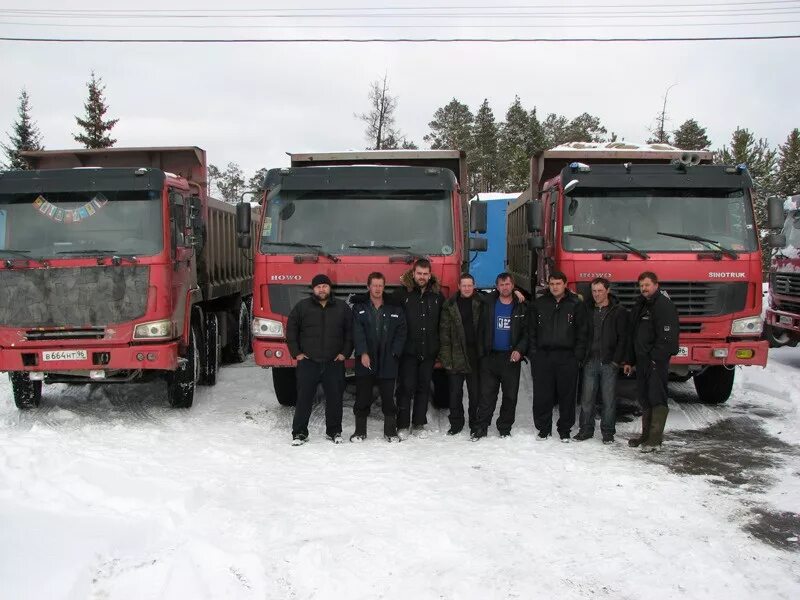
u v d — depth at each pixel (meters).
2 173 8.59
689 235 8.75
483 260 18.53
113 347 8.39
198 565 4.31
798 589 4.26
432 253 8.49
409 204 8.64
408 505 5.57
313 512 5.35
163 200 8.69
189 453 7.18
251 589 4.13
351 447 7.53
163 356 8.43
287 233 8.55
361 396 7.91
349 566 4.45
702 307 8.60
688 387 10.95
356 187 8.62
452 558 4.62
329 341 7.75
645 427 7.64
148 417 9.05
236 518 5.16
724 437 8.07
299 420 7.75
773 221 9.05
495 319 7.92
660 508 5.62
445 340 8.04
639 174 8.95
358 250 8.47
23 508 4.88
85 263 8.41
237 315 13.72
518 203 14.38
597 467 6.77
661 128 37.66
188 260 9.67
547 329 7.80
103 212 8.63
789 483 6.36
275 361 8.37
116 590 3.97
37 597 3.73
